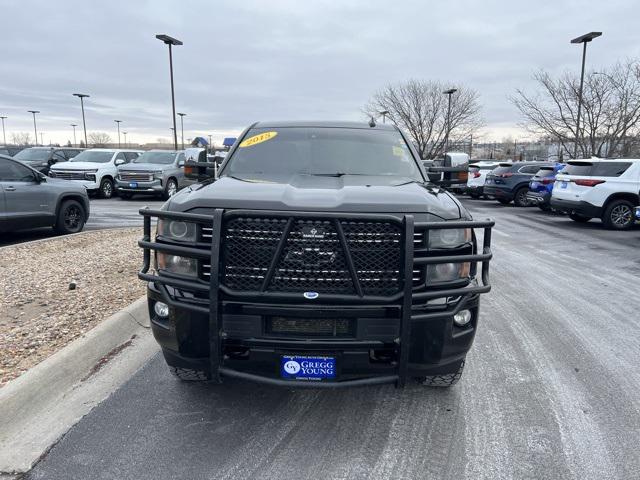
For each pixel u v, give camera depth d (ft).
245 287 9.41
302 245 9.27
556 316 18.48
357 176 13.52
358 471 9.26
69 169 66.64
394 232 9.37
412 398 12.09
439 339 9.89
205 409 11.41
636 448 10.06
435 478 9.10
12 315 16.10
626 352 15.07
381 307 9.35
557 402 11.93
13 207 29.86
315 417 11.16
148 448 9.85
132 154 75.00
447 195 11.65
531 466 9.46
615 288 22.80
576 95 80.48
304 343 9.32
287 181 12.41
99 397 11.82
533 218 54.08
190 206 10.06
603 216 44.57
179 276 9.95
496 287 22.70
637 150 79.20
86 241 30.19
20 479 8.84
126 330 15.29
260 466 9.36
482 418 11.17
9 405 10.53
